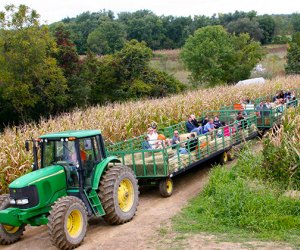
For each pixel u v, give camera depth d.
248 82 36.78
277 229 8.81
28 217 8.80
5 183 12.61
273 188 10.80
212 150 14.20
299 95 28.55
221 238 8.62
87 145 9.66
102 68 37.41
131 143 13.82
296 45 55.22
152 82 38.81
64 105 32.91
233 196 9.98
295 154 11.74
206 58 48.03
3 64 28.53
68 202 8.70
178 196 12.16
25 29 28.86
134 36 88.31
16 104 29.19
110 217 9.84
